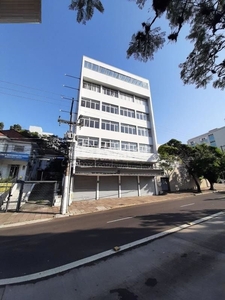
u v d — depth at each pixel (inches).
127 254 169.8
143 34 117.1
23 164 761.0
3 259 169.9
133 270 137.9
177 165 1075.9
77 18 106.2
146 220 314.8
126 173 807.7
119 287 115.4
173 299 99.4
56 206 517.3
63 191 445.7
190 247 177.2
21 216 396.5
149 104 1043.9
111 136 847.7
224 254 156.8
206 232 222.7
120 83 966.4
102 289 114.1
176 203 534.6
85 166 701.9
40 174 1011.9
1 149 745.0
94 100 862.5
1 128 1309.1
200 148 962.1
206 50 137.9
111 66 967.6
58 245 206.4
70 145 494.0
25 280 129.9
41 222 355.3
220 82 162.2
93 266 148.3
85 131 783.1
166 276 125.8
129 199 720.3
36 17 99.7
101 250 183.9
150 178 903.7
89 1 98.1
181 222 281.0
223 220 277.1
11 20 100.5
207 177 984.9
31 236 251.8
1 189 545.0
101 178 765.9
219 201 511.2
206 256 154.7
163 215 350.6
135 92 1007.6
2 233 275.6
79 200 687.1
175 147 967.6
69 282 124.9
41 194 633.6
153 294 105.4
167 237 212.4
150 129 1006.4
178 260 150.5
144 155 906.7
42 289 117.6
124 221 320.8
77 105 804.0
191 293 104.0
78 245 203.0
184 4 103.7
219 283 112.3
